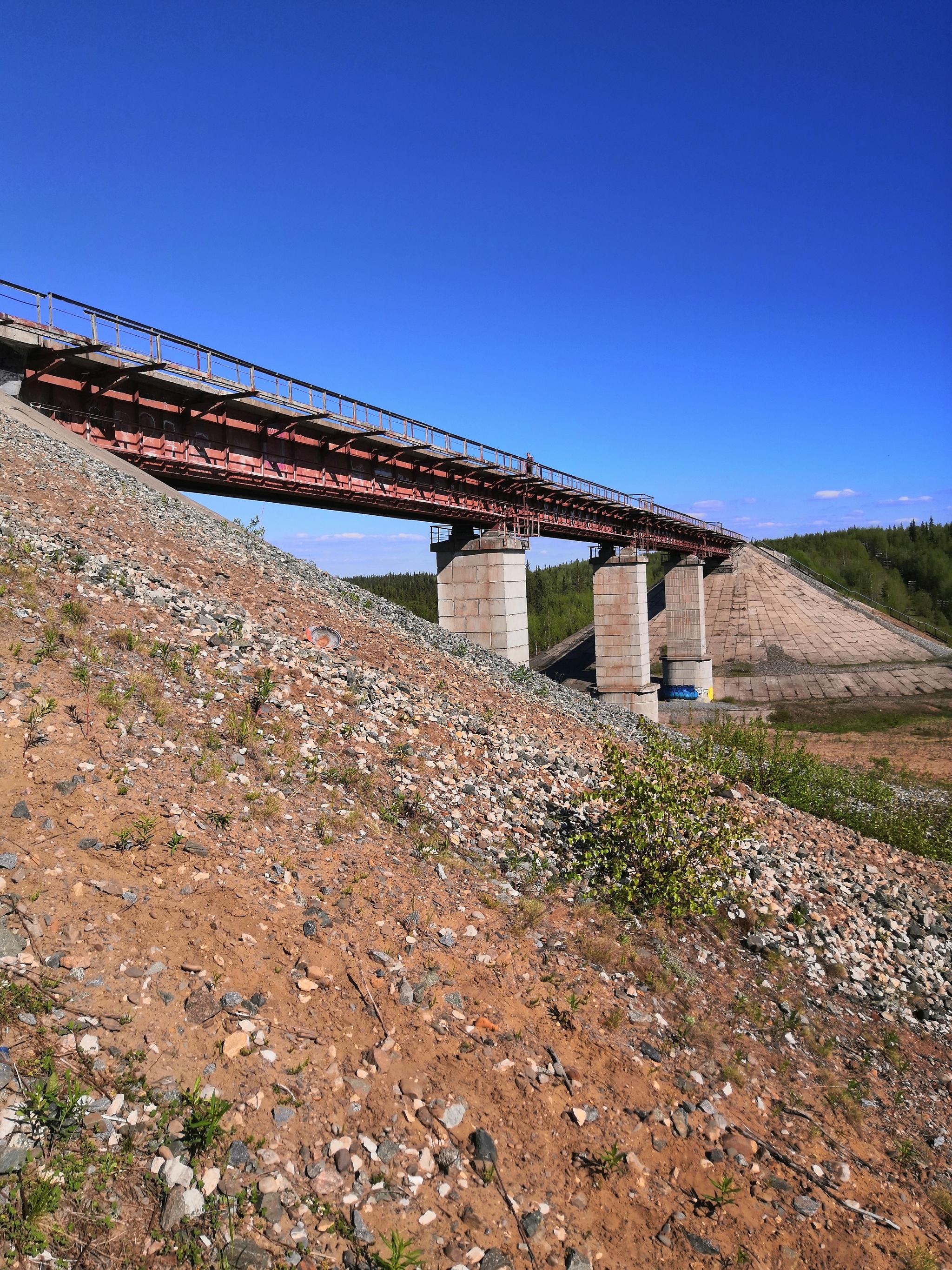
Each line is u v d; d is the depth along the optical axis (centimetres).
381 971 655
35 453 1809
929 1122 803
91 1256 380
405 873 829
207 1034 530
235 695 1052
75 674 880
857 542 15225
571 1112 590
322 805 890
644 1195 551
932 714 6481
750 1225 559
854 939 1220
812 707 6919
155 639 1098
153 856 661
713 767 1237
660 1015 784
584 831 1168
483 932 782
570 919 894
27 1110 427
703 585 8944
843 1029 945
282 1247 427
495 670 2245
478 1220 482
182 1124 465
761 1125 686
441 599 4341
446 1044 606
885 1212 629
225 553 1911
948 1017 1074
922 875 1675
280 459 2931
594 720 2209
